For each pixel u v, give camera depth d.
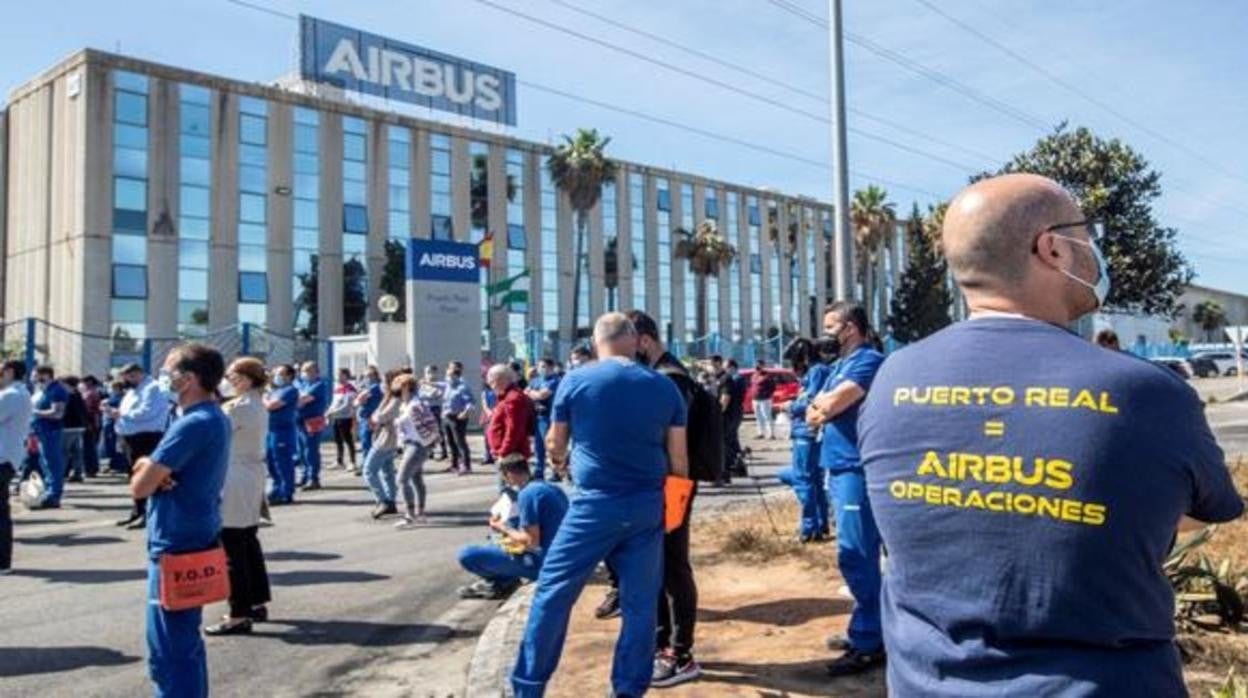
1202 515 1.60
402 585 7.72
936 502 1.64
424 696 5.11
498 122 51.56
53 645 6.04
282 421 12.55
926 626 1.65
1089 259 1.75
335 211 42.84
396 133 45.28
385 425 11.05
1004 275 1.73
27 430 8.59
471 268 27.12
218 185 39.22
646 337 5.19
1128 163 19.91
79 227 35.84
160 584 4.06
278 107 41.25
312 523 10.83
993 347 1.67
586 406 4.34
